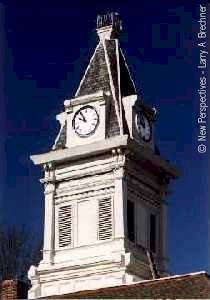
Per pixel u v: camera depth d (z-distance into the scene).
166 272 83.50
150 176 84.75
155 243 84.25
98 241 81.56
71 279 81.12
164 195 85.06
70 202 83.81
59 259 82.44
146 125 83.50
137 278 79.75
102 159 82.88
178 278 46.06
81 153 83.12
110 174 82.25
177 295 44.53
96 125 83.62
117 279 79.06
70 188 83.94
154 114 84.50
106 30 88.62
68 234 83.00
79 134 84.12
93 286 80.06
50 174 84.75
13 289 49.28
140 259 81.44
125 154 81.69
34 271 80.19
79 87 85.69
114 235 80.81
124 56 87.69
